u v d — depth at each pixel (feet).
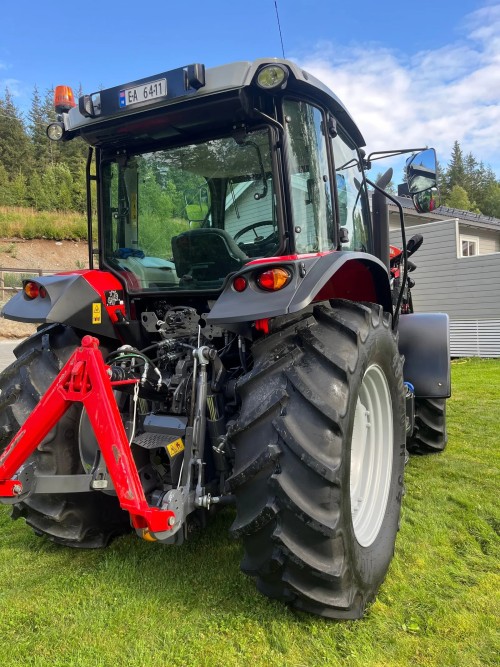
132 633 6.80
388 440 8.94
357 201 11.27
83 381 6.61
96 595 7.68
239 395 7.14
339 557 6.45
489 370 29.76
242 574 8.14
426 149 11.25
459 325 37.58
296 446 6.27
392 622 6.97
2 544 9.55
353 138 10.93
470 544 9.08
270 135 7.80
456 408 19.51
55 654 6.43
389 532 8.32
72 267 90.58
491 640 6.57
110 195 9.70
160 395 8.34
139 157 9.27
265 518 6.34
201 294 8.83
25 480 6.86
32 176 154.61
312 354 6.89
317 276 6.79
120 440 6.46
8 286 66.03
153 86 7.85
